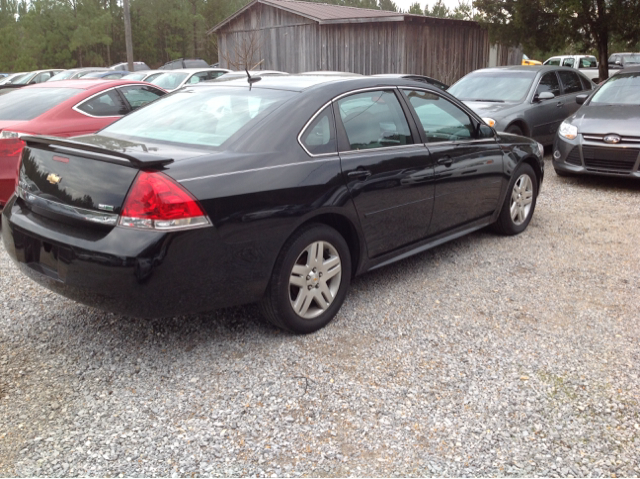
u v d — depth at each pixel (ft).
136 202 9.45
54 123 21.56
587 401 9.66
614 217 20.89
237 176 10.34
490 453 8.46
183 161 10.00
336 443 8.67
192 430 8.92
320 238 11.73
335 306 12.44
